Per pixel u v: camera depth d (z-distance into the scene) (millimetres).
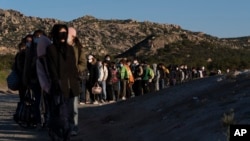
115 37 168250
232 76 15539
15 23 169375
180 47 119312
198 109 11867
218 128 9305
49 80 9820
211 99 12656
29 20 171000
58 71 9703
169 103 14719
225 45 133875
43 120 13148
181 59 101688
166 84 31859
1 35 157500
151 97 16953
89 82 23172
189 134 9984
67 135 9938
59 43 9797
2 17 172625
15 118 13844
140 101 16859
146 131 11820
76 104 12062
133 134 11867
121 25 181375
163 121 12148
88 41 156875
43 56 9953
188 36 131125
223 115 9984
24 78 12875
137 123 13172
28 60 12680
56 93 9750
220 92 13352
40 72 9969
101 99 23766
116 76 24469
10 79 13742
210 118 10398
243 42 149500
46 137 12188
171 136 10484
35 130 13328
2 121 15578
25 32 160000
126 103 17891
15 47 140875
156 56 109688
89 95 23438
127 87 25828
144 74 25812
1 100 26406
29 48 12719
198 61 90500
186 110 12398
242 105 10547
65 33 9812
